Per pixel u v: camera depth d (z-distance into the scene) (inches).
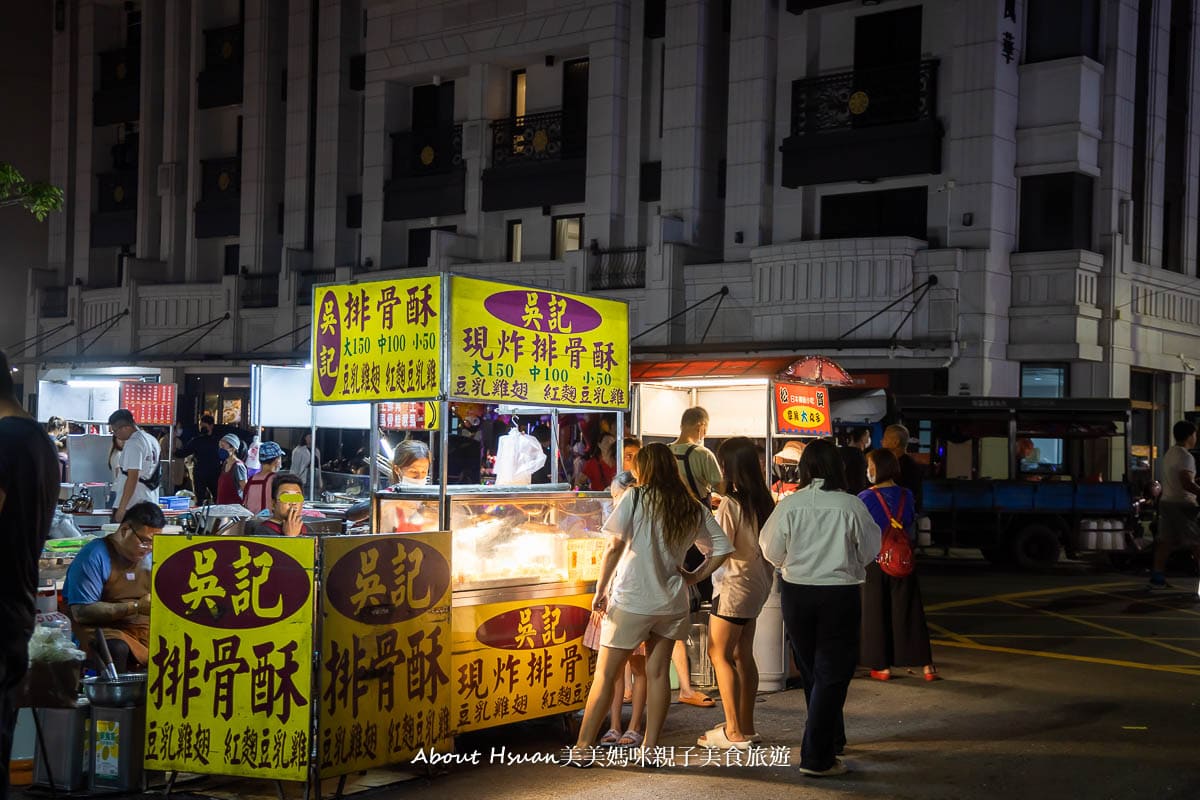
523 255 1170.0
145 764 257.3
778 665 374.3
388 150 1242.0
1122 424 727.1
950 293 892.0
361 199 1272.1
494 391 299.6
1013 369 912.9
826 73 986.7
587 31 1093.1
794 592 281.7
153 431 838.5
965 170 907.4
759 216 994.1
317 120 1295.5
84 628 294.4
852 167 946.7
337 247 1279.5
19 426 193.9
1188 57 1027.3
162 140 1444.4
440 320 286.4
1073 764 292.5
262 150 1333.7
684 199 1032.2
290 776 247.6
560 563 312.5
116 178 1483.8
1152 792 270.4
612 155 1077.8
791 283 938.7
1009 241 916.0
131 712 262.4
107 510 488.1
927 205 934.4
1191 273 1028.5
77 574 294.7
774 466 444.1
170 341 1366.9
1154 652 444.1
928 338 895.7
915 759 296.0
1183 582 668.7
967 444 736.3
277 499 355.9
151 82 1438.2
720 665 303.0
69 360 1416.1
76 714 264.5
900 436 417.1
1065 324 887.7
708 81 1040.8
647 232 1085.8
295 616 248.1
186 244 1413.6
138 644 297.4
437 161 1211.9
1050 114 910.4
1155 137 979.3
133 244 1478.8
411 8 1209.4
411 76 1218.6
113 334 1408.7
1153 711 348.5
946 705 354.9
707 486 361.4
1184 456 619.2
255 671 250.2
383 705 262.7
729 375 429.7
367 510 436.1
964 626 506.0
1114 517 715.4
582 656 315.6
